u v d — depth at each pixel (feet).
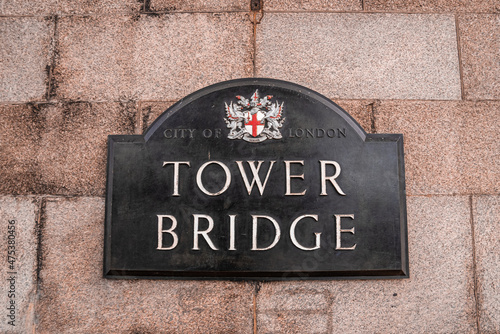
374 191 8.36
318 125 8.57
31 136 8.95
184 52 9.14
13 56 9.20
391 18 9.21
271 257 8.22
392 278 8.25
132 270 8.27
